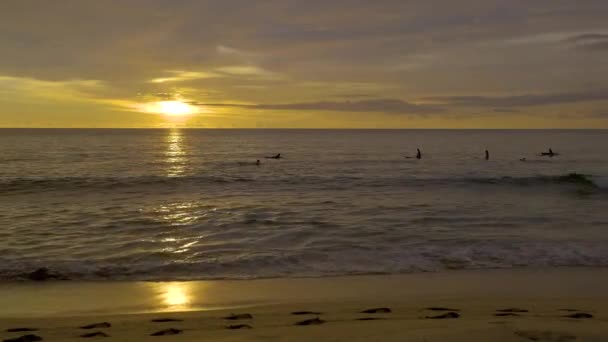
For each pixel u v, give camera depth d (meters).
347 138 174.12
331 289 12.64
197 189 35.16
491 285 12.86
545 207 26.88
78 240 18.39
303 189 35.47
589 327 7.31
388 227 20.97
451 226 21.23
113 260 15.57
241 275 14.12
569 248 16.91
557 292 12.17
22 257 15.76
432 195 32.19
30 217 23.19
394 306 10.74
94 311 10.80
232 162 63.16
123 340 7.64
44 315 10.38
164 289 12.72
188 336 7.75
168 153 83.56
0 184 35.78
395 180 40.28
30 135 196.12
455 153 83.94
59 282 13.35
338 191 34.34
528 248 16.95
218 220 22.62
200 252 16.70
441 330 7.23
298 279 13.69
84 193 32.66
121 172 48.41
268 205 27.52
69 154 78.00
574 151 90.50
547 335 6.73
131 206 26.97
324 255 16.25
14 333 8.43
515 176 44.19
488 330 7.09
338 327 7.95
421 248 17.08
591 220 22.73
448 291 12.32
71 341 7.67
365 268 14.80
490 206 27.19
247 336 7.51
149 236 19.23
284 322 9.03
